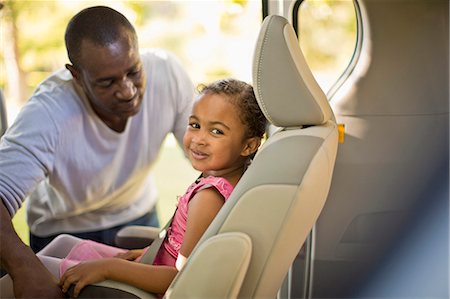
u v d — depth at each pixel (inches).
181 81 95.7
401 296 83.6
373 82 78.9
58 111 82.0
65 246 77.4
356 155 80.4
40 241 100.8
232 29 208.2
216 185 61.3
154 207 110.2
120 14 80.0
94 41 77.3
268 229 51.5
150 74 92.9
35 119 80.0
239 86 63.8
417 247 83.1
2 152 76.4
